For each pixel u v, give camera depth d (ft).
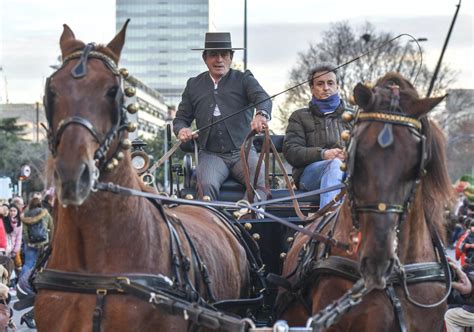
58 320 18.43
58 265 18.86
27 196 121.80
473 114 138.62
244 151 26.18
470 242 34.24
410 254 19.95
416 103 18.52
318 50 143.95
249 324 18.84
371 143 17.95
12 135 160.56
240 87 28.73
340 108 26.71
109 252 18.49
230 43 28.81
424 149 18.19
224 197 27.89
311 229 22.91
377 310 19.47
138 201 18.97
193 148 29.25
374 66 135.74
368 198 17.81
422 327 20.01
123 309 18.10
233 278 22.72
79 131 16.96
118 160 18.19
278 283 21.62
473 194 45.37
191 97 29.14
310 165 26.32
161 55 468.75
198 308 18.51
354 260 19.94
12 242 53.36
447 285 20.29
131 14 466.29
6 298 30.01
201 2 465.88
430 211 20.26
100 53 18.12
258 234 25.54
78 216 18.26
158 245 19.19
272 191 27.14
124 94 18.31
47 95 17.47
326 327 18.42
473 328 28.40
